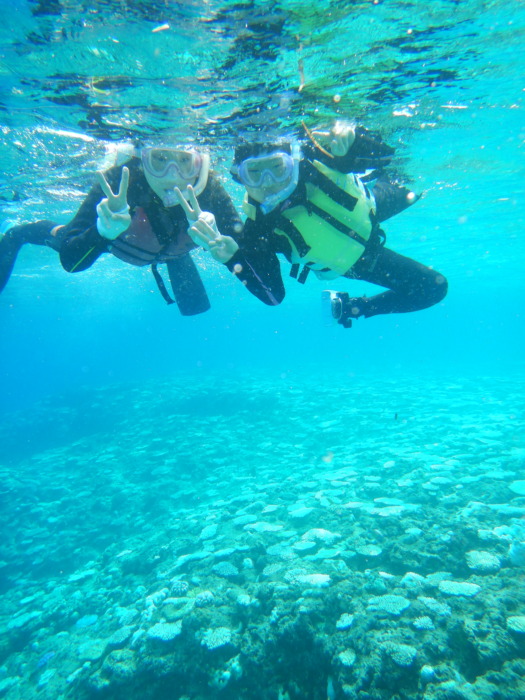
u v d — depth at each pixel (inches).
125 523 146.8
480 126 122.7
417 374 521.7
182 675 62.6
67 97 91.1
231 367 771.4
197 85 87.4
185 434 249.6
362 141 52.6
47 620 95.3
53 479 217.6
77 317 1026.7
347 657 56.5
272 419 266.5
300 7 71.7
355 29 77.5
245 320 1562.5
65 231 56.2
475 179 175.6
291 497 121.6
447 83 97.4
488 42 84.7
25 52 78.3
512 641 53.0
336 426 234.7
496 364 668.1
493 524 80.3
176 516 140.1
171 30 74.2
